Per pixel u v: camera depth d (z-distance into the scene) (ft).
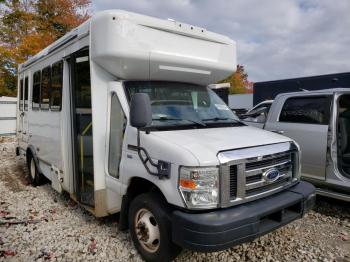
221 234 9.30
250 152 10.56
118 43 12.24
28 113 23.89
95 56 12.94
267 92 46.88
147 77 13.79
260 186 10.87
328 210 17.40
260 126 20.40
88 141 14.43
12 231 14.83
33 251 12.97
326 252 12.87
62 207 18.16
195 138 10.98
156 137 11.08
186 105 14.06
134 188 12.65
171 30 13.50
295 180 12.48
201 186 9.56
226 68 15.79
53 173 18.92
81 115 14.96
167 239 10.64
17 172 27.81
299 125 17.71
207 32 14.90
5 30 59.06
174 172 10.05
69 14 65.98
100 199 13.85
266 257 12.48
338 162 15.89
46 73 19.58
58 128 17.66
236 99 77.71
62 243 13.64
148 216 11.69
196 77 15.11
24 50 54.95
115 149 13.33
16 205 18.58
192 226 9.41
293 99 18.67
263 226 10.66
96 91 13.39
